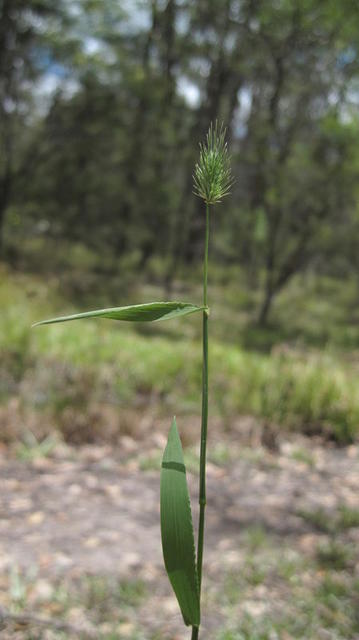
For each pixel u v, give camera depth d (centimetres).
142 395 591
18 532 303
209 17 1409
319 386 570
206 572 278
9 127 1730
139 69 1573
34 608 235
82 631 218
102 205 1984
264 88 1389
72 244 2084
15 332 687
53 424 462
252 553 298
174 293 1511
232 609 246
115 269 1823
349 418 534
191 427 503
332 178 1246
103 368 629
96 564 277
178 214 1777
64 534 306
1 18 1459
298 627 235
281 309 1532
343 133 1160
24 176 1802
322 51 1223
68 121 1722
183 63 1555
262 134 1280
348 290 1820
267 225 1296
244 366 670
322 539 321
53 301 993
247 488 397
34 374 573
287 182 1287
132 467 414
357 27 1134
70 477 387
